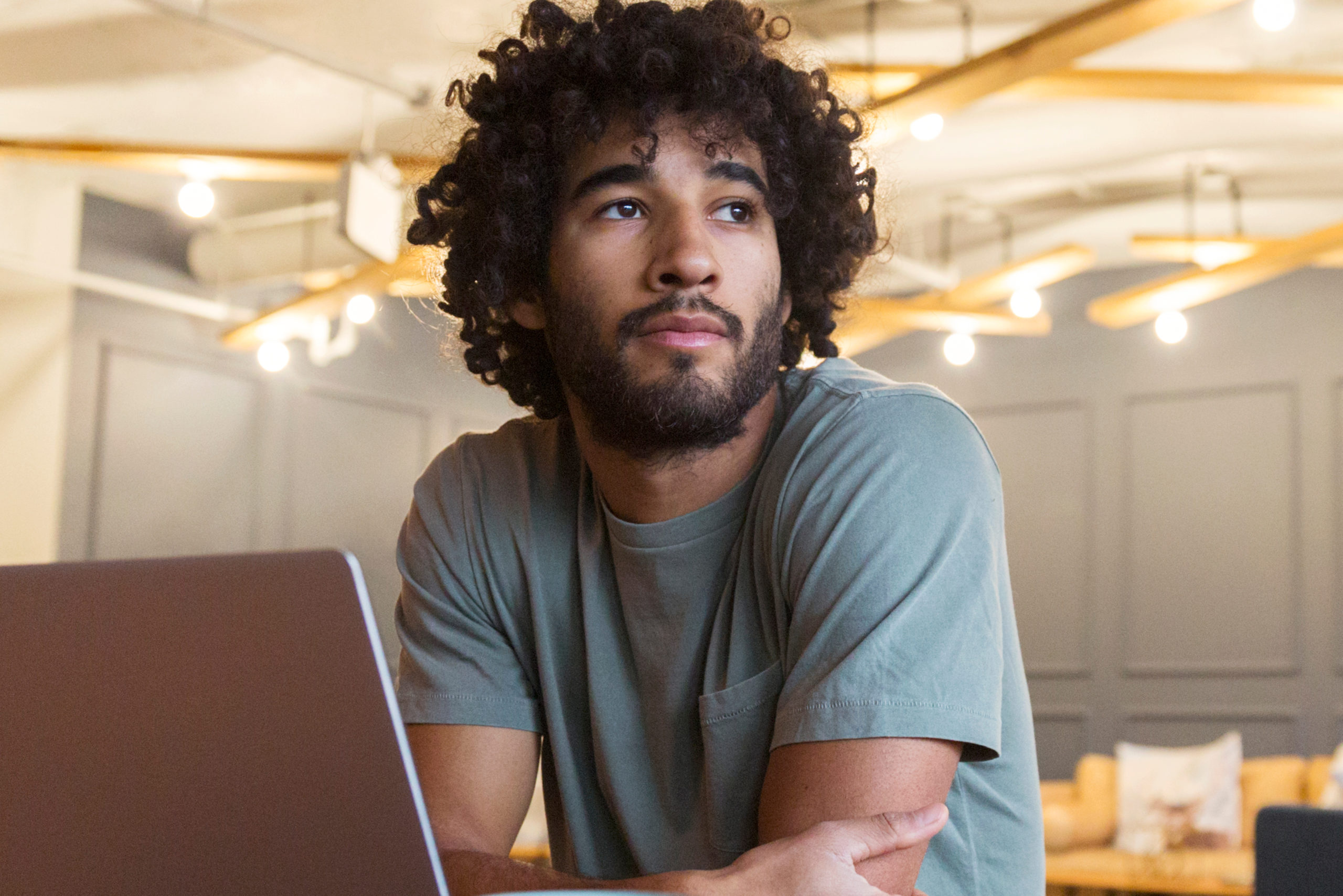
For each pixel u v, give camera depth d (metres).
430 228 1.49
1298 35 5.42
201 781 0.71
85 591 0.73
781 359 1.43
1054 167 7.07
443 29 5.42
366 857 0.69
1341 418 8.14
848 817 1.00
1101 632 8.74
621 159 1.19
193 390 8.09
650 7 1.26
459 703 1.33
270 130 6.62
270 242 7.75
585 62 1.24
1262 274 5.50
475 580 1.34
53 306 7.52
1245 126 6.46
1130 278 8.95
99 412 7.64
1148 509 8.70
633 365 1.16
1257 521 8.32
